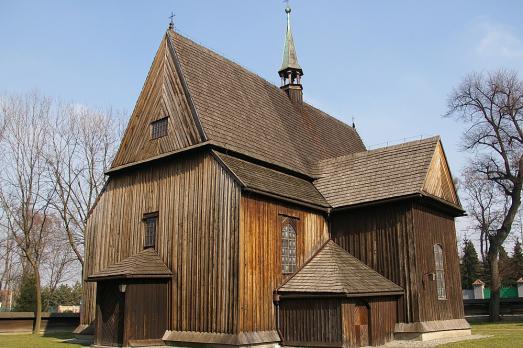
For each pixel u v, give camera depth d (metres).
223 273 17.66
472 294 54.25
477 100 37.56
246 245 17.70
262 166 21.44
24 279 43.00
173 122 21.22
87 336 22.48
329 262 20.27
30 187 31.89
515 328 26.88
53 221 44.47
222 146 19.61
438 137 22.78
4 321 28.22
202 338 17.55
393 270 20.77
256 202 18.59
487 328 27.55
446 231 24.06
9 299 58.06
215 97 21.97
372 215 21.86
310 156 26.05
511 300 38.00
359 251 21.88
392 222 21.23
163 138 21.47
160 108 22.05
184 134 20.53
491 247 35.91
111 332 18.42
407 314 20.02
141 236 21.38
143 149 22.30
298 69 30.69
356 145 34.25
